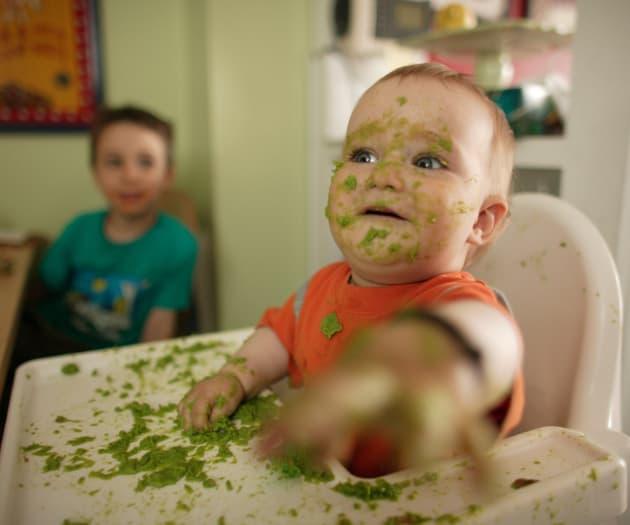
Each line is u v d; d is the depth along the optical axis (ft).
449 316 0.83
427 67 1.72
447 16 4.01
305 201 5.49
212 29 4.77
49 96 5.03
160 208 5.04
